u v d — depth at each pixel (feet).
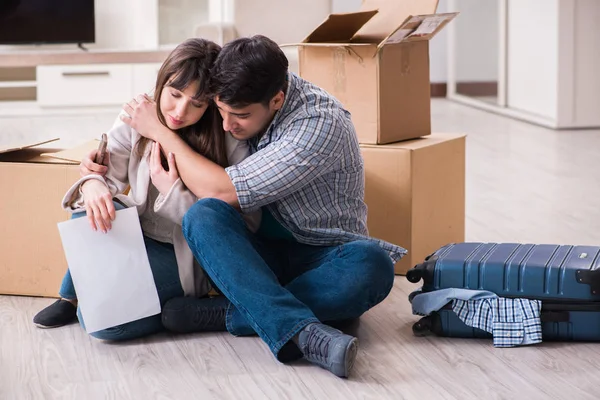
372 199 12.05
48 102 29.55
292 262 9.96
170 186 9.44
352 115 12.23
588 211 15.78
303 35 27.07
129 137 9.82
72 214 9.73
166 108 9.25
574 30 25.05
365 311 9.62
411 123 12.63
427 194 12.27
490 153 21.91
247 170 9.18
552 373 8.73
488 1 29.89
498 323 9.45
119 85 29.94
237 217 9.20
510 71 29.01
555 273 9.36
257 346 9.53
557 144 22.98
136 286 9.55
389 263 9.47
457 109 30.48
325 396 8.27
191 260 9.86
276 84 8.80
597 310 9.30
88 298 9.41
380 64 11.91
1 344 9.66
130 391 8.46
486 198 16.98
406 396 8.25
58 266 11.05
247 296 8.82
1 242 11.11
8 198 10.98
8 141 23.58
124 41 31.68
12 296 11.23
